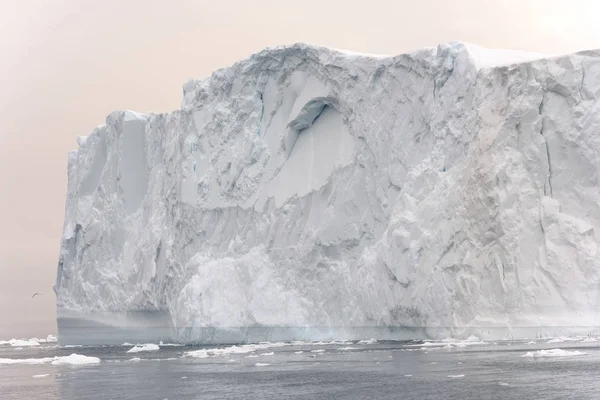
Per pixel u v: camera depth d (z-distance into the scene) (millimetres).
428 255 54500
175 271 75688
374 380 33719
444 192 54750
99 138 90812
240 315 67625
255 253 68250
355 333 60531
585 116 49500
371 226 61500
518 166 50656
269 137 70812
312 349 53531
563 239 48438
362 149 62688
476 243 51594
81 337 87875
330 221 63375
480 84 54250
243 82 72125
